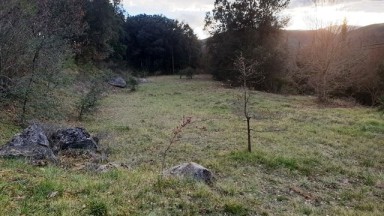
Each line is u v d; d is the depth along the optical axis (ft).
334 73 86.07
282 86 116.47
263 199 22.82
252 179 27.14
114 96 91.66
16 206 16.48
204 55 199.31
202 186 21.91
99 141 37.70
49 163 25.86
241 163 31.45
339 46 86.69
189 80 154.20
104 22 129.70
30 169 22.36
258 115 60.08
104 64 142.00
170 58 225.15
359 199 25.07
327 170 31.40
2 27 39.99
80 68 107.96
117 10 175.73
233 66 124.26
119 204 18.07
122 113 62.13
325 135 45.01
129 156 32.48
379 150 39.19
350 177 30.17
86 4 121.19
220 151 34.88
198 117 57.36
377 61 98.99
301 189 26.22
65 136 32.96
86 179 21.50
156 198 19.33
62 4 70.95
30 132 28.32
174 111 63.77
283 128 48.85
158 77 183.11
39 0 54.85
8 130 36.65
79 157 30.30
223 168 29.58
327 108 74.23
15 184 18.85
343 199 24.97
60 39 56.34
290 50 132.05
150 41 222.48
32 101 47.01
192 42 226.17
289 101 85.97
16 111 45.01
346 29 88.12
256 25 139.33
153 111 63.87
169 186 21.49
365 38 107.04
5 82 44.06
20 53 43.11
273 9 138.72
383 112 65.51
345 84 93.81
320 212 21.61
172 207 18.63
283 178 28.50
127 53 224.12
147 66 224.12
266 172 29.63
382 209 23.02
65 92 72.18
